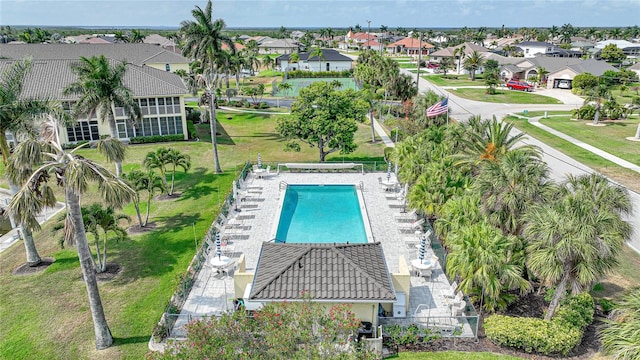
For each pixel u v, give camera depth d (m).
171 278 22.17
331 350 12.38
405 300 18.75
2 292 20.97
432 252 23.84
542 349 16.44
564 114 61.53
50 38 130.88
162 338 17.66
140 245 25.64
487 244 17.58
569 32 199.12
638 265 22.95
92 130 45.62
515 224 19.73
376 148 46.97
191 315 18.77
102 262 23.06
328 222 28.94
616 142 45.97
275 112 66.19
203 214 29.95
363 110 39.28
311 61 112.06
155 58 82.75
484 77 92.19
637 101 54.25
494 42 160.12
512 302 19.69
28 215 15.10
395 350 16.97
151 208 31.03
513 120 57.16
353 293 16.78
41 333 18.19
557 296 17.28
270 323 13.10
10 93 21.02
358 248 19.62
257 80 102.50
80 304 20.16
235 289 18.88
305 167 37.72
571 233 15.66
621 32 185.38
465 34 196.75
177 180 36.69
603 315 18.84
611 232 15.93
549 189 19.84
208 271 22.27
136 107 35.69
